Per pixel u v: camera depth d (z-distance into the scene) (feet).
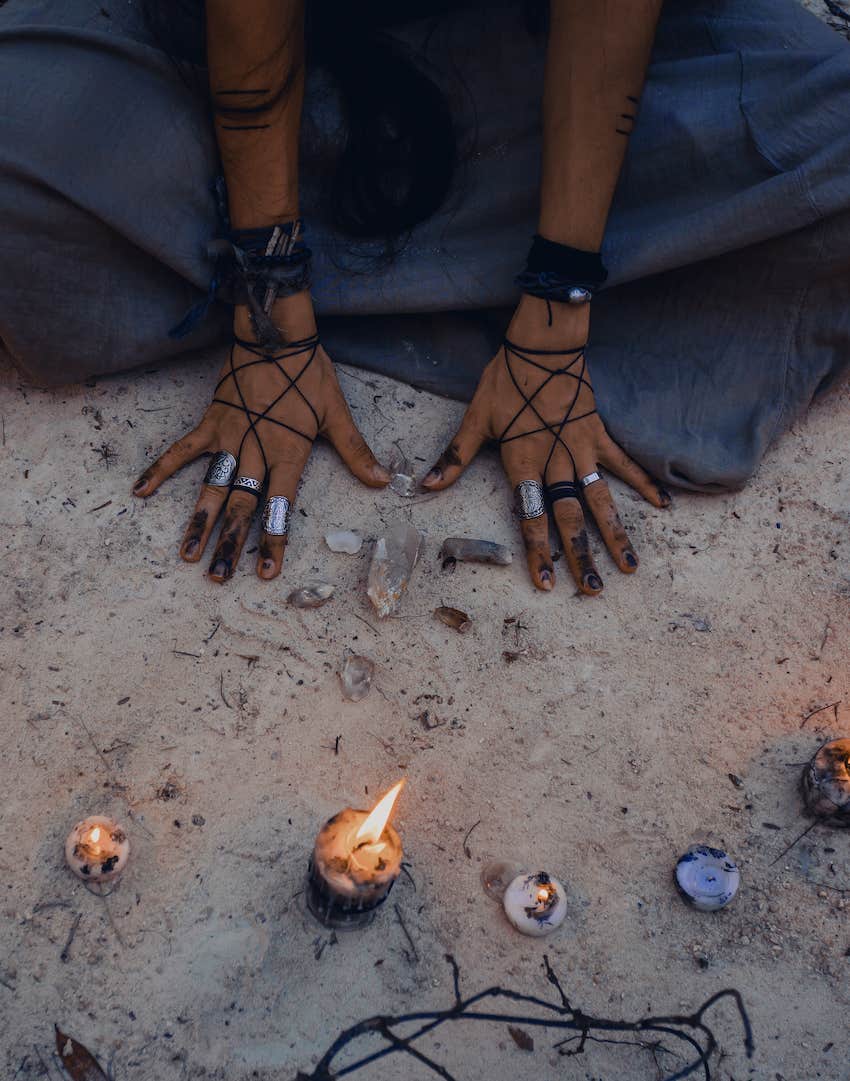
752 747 3.32
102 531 3.48
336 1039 2.88
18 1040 2.84
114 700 3.24
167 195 3.48
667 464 3.67
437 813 3.17
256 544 3.49
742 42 3.72
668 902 3.10
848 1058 2.92
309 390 3.56
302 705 3.27
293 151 3.44
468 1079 2.86
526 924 2.99
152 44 3.60
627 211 3.70
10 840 3.05
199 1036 2.86
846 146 3.40
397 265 3.74
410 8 3.67
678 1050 2.92
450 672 3.36
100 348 3.64
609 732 3.31
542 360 3.55
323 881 2.85
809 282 3.66
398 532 3.48
